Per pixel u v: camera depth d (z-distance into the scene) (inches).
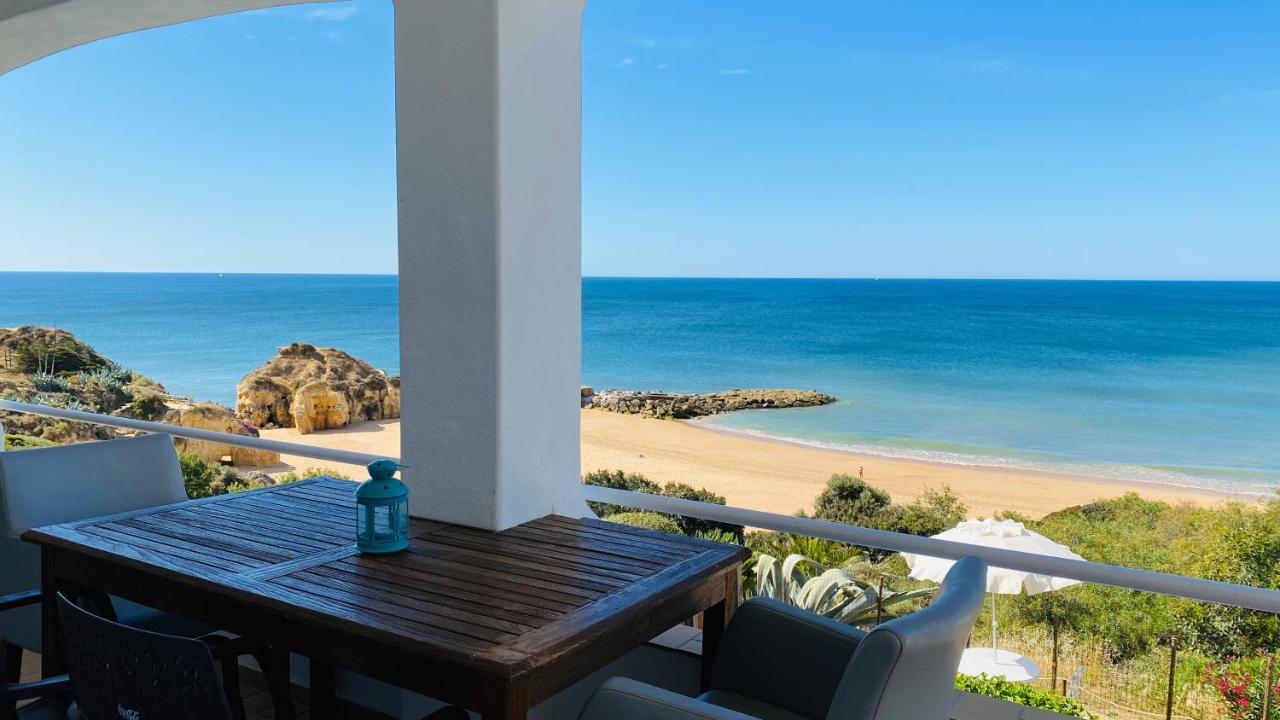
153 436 106.9
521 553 75.0
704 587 71.1
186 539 78.5
